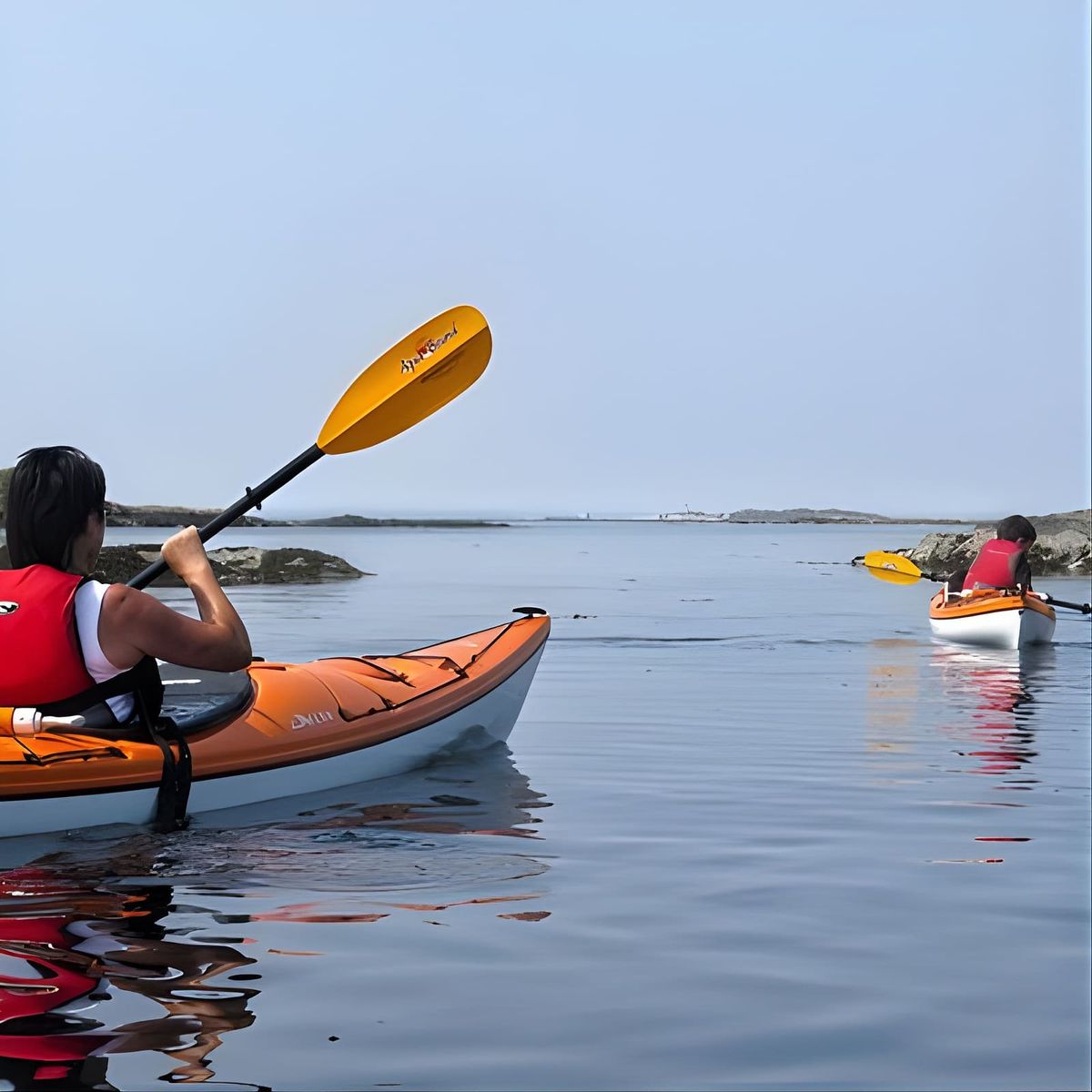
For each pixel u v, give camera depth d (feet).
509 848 12.90
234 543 177.68
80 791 12.64
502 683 19.51
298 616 47.75
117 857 12.28
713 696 26.11
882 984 8.82
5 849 12.32
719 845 13.07
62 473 12.59
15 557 12.79
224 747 14.43
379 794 15.79
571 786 16.40
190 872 11.76
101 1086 6.92
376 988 8.61
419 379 17.97
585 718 22.82
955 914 10.59
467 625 43.39
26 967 8.93
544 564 105.50
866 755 18.94
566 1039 7.77
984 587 39.88
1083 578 77.97
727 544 186.39
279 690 16.12
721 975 9.00
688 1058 7.48
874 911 10.66
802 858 12.53
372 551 145.48
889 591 68.23
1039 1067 7.41
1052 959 9.39
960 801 15.51
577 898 11.01
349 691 17.08
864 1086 7.13
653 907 10.72
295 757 15.23
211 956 9.25
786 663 33.04
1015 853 12.78
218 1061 7.30
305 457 17.54
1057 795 15.88
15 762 12.25
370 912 10.50
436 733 17.88
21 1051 7.38
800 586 72.69
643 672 30.91
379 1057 7.42
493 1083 7.10
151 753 13.21
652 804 15.28
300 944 9.60
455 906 10.69
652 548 163.53
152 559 67.15
